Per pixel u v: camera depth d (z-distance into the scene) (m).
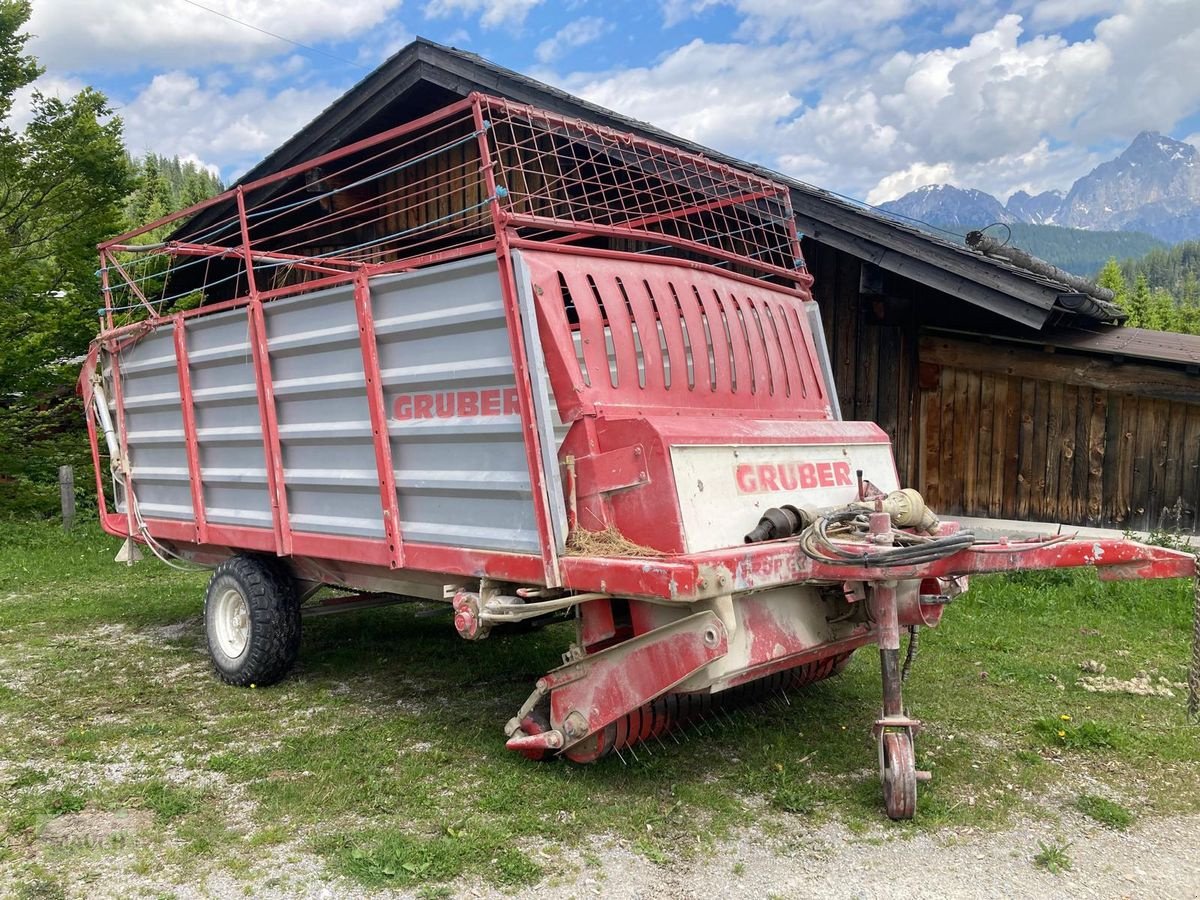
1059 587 8.00
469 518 4.33
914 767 3.92
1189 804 4.07
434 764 4.46
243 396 5.50
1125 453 8.42
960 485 9.05
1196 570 3.58
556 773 4.31
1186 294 133.62
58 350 14.08
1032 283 7.43
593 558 3.73
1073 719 5.12
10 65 14.23
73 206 14.61
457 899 3.27
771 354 5.09
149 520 6.67
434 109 10.59
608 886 3.35
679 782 4.22
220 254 6.59
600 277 4.26
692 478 3.81
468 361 4.19
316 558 5.36
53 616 7.93
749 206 6.89
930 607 4.21
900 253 7.95
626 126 8.41
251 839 3.70
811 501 4.43
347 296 4.70
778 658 4.04
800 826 3.82
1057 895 3.30
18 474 14.00
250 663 5.71
